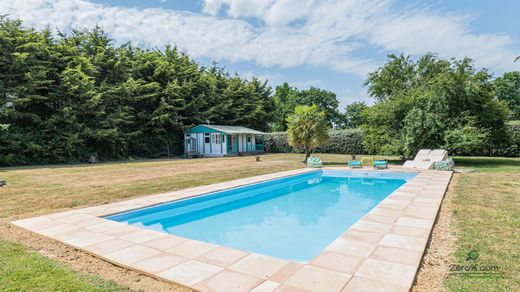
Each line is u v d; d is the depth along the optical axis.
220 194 9.23
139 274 3.54
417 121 16.27
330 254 3.89
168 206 7.63
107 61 26.53
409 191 8.14
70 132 22.36
